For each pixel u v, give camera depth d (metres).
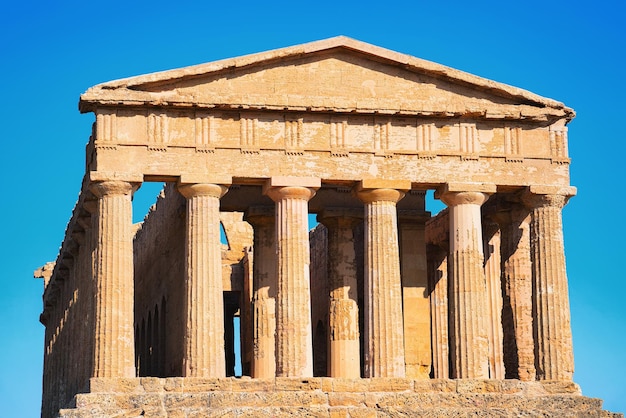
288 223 68.38
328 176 68.94
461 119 70.69
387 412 60.78
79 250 79.62
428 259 81.88
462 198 69.94
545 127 71.50
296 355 67.44
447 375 78.56
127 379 61.84
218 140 68.38
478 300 69.19
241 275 92.31
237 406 60.44
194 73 68.00
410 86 70.50
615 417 62.47
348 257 76.75
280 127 69.06
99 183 67.00
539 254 70.56
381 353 68.12
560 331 69.81
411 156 69.88
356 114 69.62
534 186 70.50
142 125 67.81
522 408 62.72
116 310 66.25
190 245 67.56
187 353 66.62
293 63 69.62
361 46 69.81
